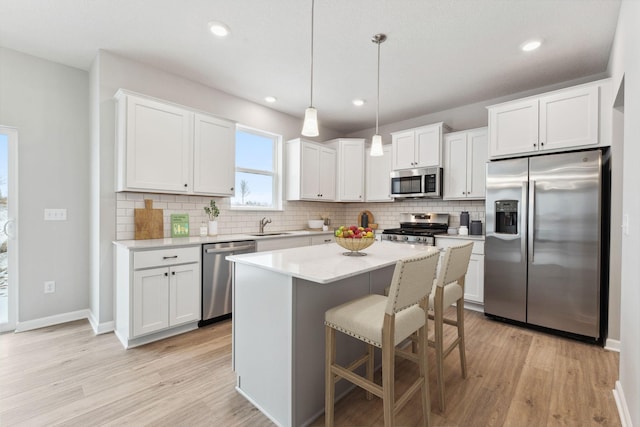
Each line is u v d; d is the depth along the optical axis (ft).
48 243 9.35
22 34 8.05
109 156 9.02
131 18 7.40
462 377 6.70
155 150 9.12
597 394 6.07
